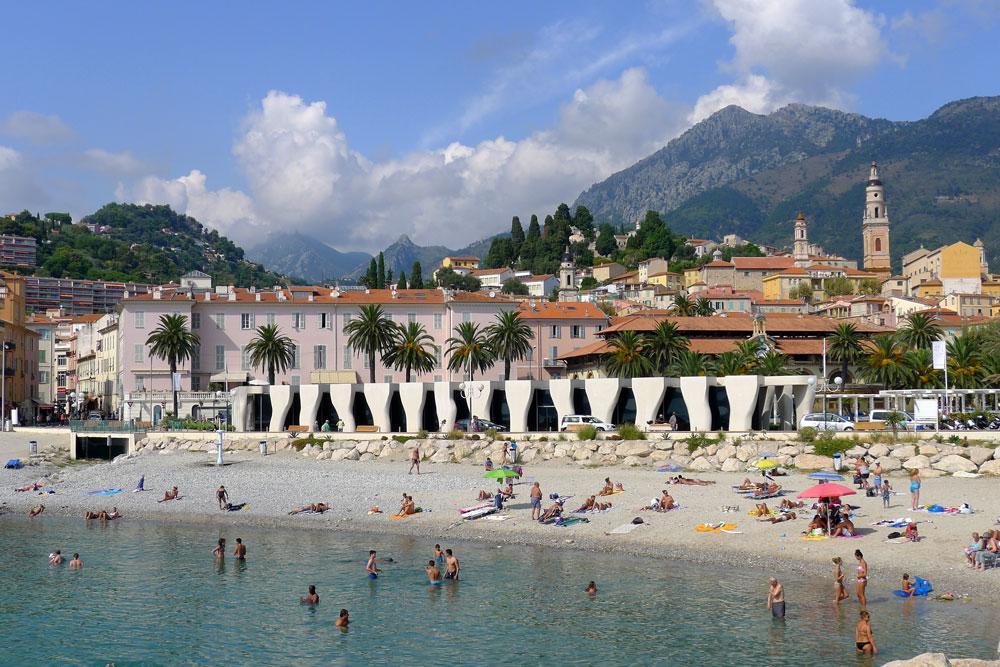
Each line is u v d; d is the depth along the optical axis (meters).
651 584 46.03
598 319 155.00
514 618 41.75
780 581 45.41
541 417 103.62
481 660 36.78
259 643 39.72
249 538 61.41
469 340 131.25
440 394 105.62
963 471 69.75
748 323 137.62
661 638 38.12
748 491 66.31
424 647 38.50
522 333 133.88
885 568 45.84
